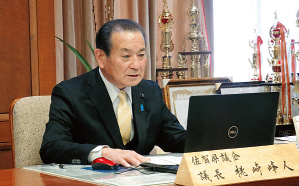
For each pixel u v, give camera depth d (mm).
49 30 2566
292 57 3012
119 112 1928
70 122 1849
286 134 2623
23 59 2516
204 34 3742
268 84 2723
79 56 2811
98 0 3363
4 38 2449
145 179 1220
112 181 1198
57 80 3061
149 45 3492
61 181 1231
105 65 1838
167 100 2668
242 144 1413
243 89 2707
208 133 1336
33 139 1833
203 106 1312
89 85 1931
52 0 2564
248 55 4000
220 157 1166
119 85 1900
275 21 2893
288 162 1235
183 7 3758
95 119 1886
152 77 3510
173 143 2035
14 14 2482
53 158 1652
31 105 1875
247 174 1165
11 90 2477
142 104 1976
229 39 3977
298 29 4027
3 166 2477
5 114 2469
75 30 3273
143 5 3482
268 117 1456
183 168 1127
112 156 1507
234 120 1377
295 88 2738
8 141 2490
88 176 1300
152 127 1970
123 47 1767
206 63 3285
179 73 3207
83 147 1605
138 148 1916
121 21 1810
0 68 2438
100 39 1824
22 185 1185
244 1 4012
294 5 4062
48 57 2568
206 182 1107
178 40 3766
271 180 1191
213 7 3801
